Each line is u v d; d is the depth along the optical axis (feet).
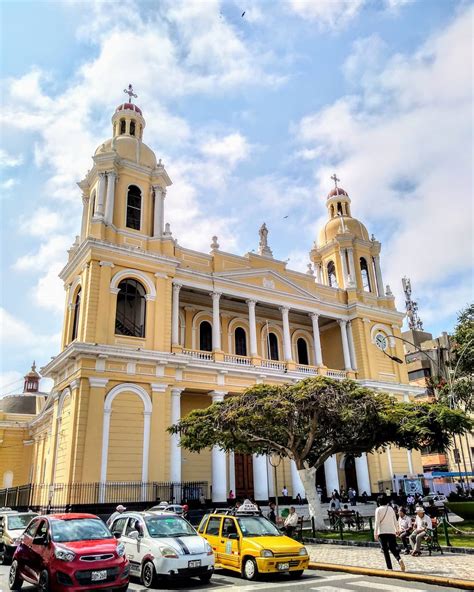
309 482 69.31
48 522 36.24
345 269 135.95
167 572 36.35
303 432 70.28
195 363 94.94
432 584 35.35
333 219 146.51
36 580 33.68
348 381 67.82
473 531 62.03
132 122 114.01
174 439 87.92
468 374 114.52
